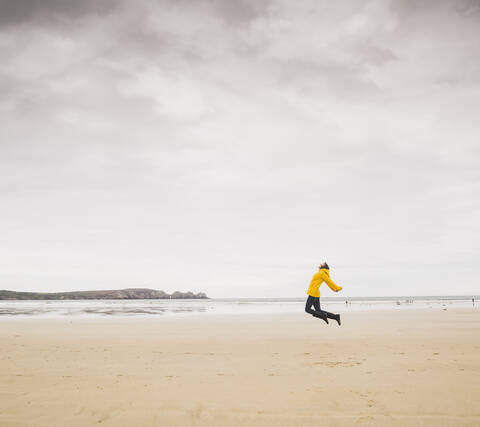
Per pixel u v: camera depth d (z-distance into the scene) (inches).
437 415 179.0
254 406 194.9
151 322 844.6
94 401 205.3
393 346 417.1
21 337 535.8
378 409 188.1
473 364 304.0
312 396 211.6
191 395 216.4
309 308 379.2
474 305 2038.6
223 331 623.5
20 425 169.9
